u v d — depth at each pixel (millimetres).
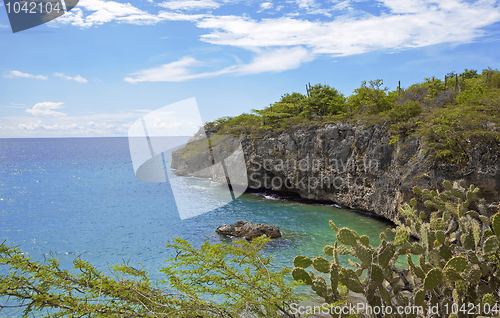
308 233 28078
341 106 50094
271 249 23359
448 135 23984
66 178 99188
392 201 29344
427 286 3475
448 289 3932
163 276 19031
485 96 28625
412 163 26031
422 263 4035
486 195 22875
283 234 27500
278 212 36781
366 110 39031
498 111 25266
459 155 23438
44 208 52844
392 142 28844
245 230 26578
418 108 30422
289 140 42312
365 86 40875
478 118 24391
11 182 90562
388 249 3498
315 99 50875
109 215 43719
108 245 29094
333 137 37281
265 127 45562
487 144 22859
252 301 3152
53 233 35844
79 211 48656
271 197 44500
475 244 4285
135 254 25797
